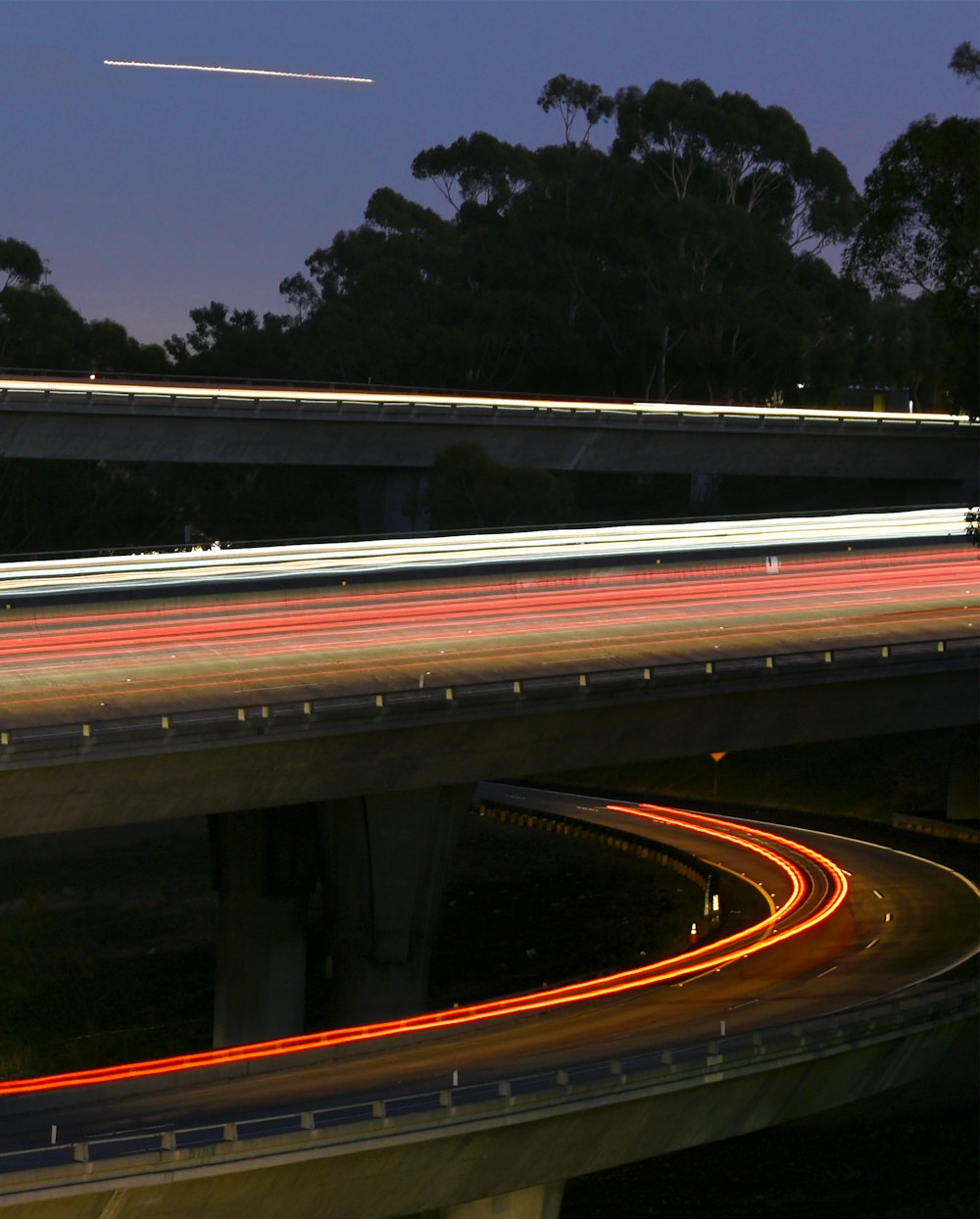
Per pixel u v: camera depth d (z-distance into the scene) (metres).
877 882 70.19
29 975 65.81
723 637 67.44
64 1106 40.22
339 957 58.22
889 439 116.81
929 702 66.44
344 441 101.06
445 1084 40.50
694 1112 40.94
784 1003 48.56
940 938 58.16
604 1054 42.78
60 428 90.56
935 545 89.94
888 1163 46.75
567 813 92.19
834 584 80.31
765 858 77.50
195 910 75.19
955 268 53.50
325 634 63.44
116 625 62.72
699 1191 45.00
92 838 86.62
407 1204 37.59
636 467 112.06
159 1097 40.81
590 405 113.44
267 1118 35.09
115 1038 58.94
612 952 65.69
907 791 90.50
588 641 65.12
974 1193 45.16
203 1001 63.25
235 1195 34.81
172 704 52.59
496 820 93.44
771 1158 46.97
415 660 60.22
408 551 85.81
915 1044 45.38
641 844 81.81
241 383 131.25
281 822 56.50
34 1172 32.59
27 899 73.50
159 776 50.09
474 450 102.38
